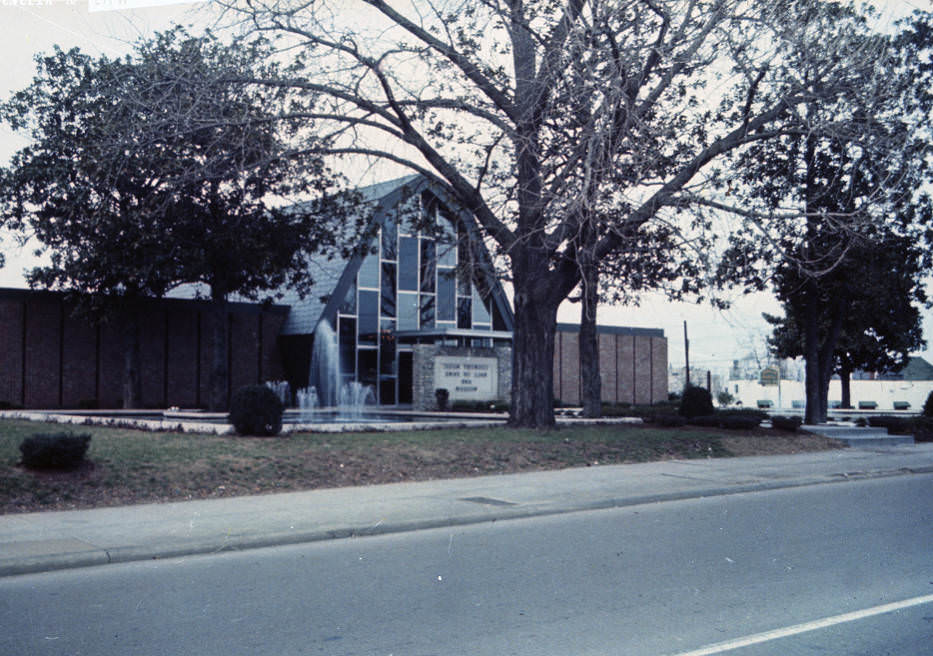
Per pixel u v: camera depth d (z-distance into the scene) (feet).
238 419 59.47
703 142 66.54
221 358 103.81
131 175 81.41
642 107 59.06
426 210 80.84
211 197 89.15
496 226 67.36
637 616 22.54
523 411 72.69
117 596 25.17
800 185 78.59
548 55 56.85
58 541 31.91
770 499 47.85
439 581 26.94
